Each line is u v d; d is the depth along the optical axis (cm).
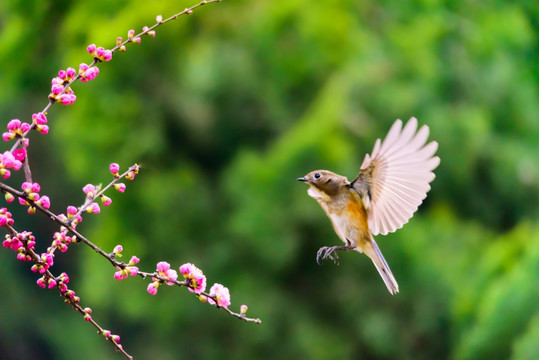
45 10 1567
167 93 1584
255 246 1538
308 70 1617
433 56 1672
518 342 931
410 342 1562
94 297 1595
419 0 1670
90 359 2005
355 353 1583
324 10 1641
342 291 1580
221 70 1591
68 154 1622
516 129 1702
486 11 1652
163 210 1574
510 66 1678
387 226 569
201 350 1578
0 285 2111
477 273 1359
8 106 2061
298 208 1522
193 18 1600
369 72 1606
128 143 1559
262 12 1627
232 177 1568
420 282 1560
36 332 2102
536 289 982
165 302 1572
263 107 1620
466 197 1678
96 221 1820
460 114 1638
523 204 1694
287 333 1561
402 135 554
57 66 1598
